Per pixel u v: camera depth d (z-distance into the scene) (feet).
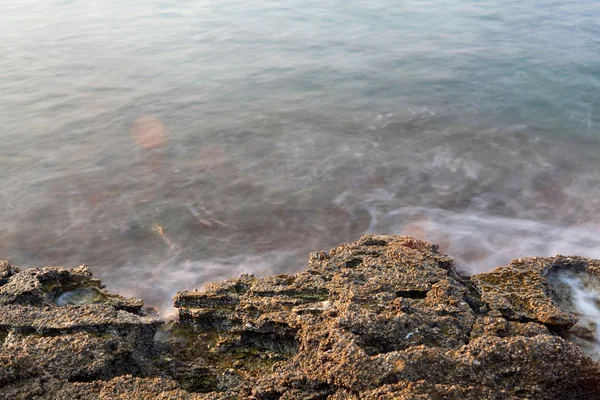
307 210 49.55
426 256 32.76
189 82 82.58
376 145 62.28
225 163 58.34
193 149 61.52
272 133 65.67
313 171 56.65
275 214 49.01
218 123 68.39
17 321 26.45
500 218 47.09
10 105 72.69
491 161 57.67
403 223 46.93
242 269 41.24
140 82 82.28
